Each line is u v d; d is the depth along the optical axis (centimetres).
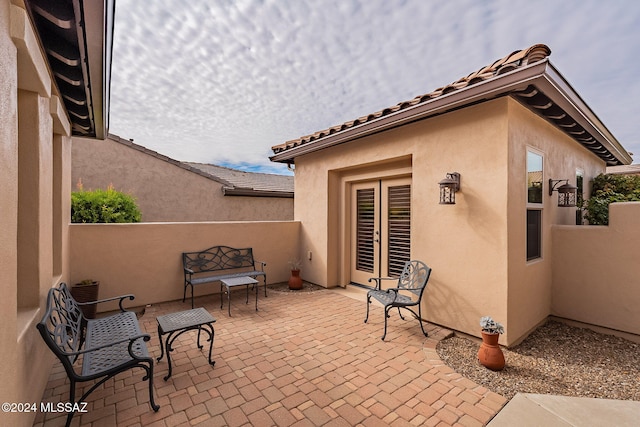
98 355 247
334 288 656
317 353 350
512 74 308
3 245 156
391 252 566
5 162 159
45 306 261
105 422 229
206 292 584
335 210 665
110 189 603
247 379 293
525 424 224
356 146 567
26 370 203
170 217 940
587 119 430
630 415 235
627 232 413
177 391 271
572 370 323
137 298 509
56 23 206
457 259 406
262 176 1533
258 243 654
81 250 466
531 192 416
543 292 455
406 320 459
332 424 231
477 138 383
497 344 326
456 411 247
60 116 329
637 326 402
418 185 455
